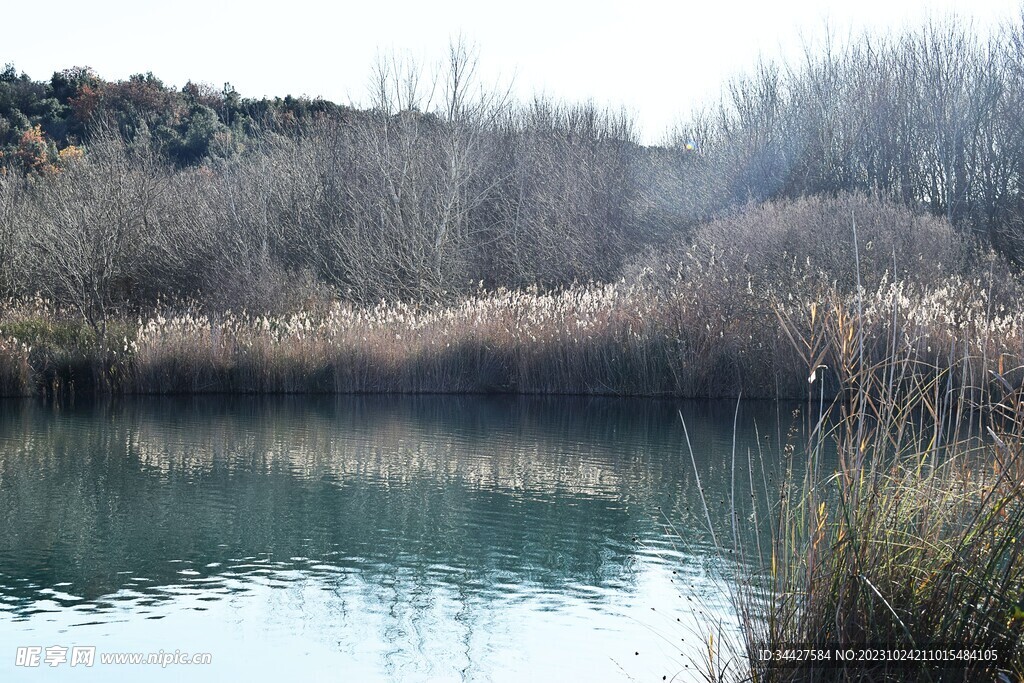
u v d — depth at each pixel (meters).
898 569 4.00
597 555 6.98
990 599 3.86
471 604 5.97
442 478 9.75
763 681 3.97
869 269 18.59
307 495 8.95
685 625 5.46
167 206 27.36
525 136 30.58
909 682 3.76
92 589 6.30
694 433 12.70
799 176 27.97
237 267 25.25
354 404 16.12
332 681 4.86
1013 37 28.58
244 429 13.07
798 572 4.11
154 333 17.73
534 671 4.92
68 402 16.05
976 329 11.98
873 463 4.12
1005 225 26.05
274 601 6.06
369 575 6.60
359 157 29.53
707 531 7.45
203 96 53.28
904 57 29.48
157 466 10.34
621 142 30.44
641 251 26.44
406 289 26.05
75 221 23.67
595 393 17.27
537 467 10.33
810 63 29.95
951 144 28.41
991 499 4.09
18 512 8.26
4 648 5.30
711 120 30.89
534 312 18.25
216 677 4.88
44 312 20.78
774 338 16.20
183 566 6.80
